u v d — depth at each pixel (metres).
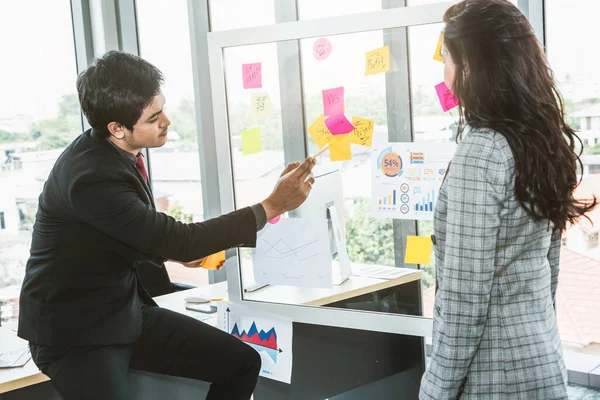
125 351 1.86
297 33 1.94
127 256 1.83
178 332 1.99
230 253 2.23
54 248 1.77
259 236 2.15
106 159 1.74
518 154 1.21
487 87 1.23
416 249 1.89
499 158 1.22
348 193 1.97
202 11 3.38
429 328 1.90
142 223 1.70
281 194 1.87
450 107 1.76
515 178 1.22
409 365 2.01
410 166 1.86
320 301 2.10
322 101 1.95
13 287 3.61
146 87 1.73
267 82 2.03
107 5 3.68
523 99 1.22
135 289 1.91
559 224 1.28
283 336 2.18
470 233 1.23
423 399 1.32
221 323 2.31
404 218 1.90
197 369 2.00
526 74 1.23
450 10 1.32
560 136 1.27
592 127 2.65
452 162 1.28
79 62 3.81
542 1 2.41
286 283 2.13
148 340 1.99
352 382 2.13
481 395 1.29
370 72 1.86
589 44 2.54
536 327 1.29
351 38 1.87
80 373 1.74
